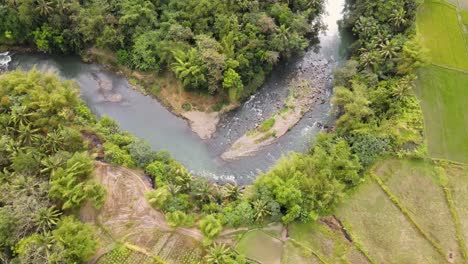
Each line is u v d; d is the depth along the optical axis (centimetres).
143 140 4591
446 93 4931
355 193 4178
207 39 4719
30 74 4412
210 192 4138
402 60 4759
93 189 3750
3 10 4950
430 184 4266
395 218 4038
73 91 4469
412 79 4659
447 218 4047
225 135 4862
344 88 4716
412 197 4175
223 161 4684
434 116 4741
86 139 4369
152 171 4166
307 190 3906
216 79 4647
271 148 4800
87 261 3594
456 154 4475
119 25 5066
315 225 3950
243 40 4841
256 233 3856
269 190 3944
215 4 4869
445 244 3891
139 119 4978
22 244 3247
